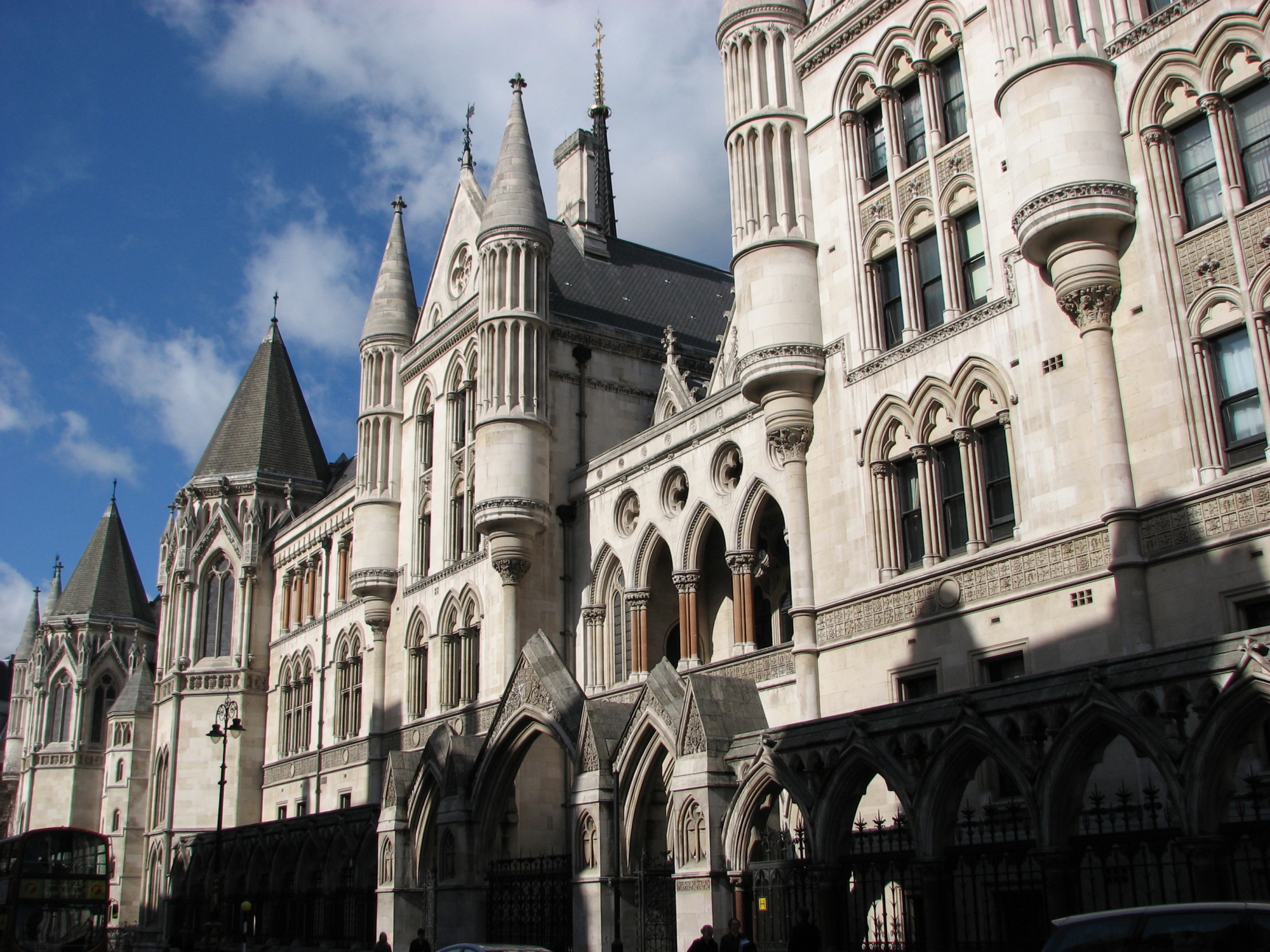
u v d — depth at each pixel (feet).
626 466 130.21
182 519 218.59
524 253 142.31
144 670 253.44
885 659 90.38
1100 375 77.46
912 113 98.89
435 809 118.83
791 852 77.30
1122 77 80.23
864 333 98.02
